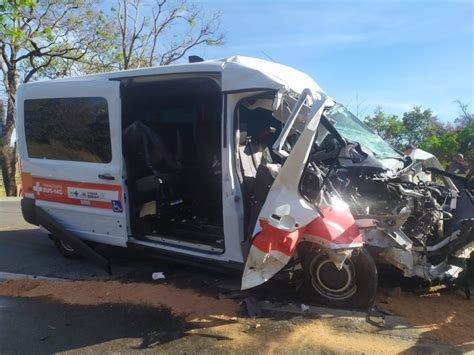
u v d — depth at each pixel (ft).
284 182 14.10
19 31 56.70
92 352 12.82
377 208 15.48
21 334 13.98
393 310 14.62
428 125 87.86
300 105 14.33
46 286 17.80
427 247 15.02
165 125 20.81
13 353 12.90
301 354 12.29
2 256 22.61
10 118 73.20
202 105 20.06
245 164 16.65
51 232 20.93
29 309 15.76
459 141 71.77
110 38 75.82
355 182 15.83
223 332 13.58
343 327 13.65
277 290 16.46
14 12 52.95
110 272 19.25
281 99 14.47
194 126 21.65
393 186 15.38
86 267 20.58
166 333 13.71
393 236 14.61
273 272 14.17
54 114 20.01
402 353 12.16
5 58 71.67
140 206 18.90
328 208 14.26
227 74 15.56
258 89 14.94
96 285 17.65
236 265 15.85
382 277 17.24
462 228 14.23
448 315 14.28
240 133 16.56
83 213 19.72
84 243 20.25
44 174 20.76
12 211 38.78
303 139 13.71
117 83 17.93
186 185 20.51
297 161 13.80
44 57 77.61
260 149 17.80
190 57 18.70
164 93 19.52
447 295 15.89
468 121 91.25
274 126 18.53
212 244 17.28
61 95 19.66
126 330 14.01
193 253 17.08
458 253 15.05
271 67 16.98
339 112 18.71
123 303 15.87
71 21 73.10
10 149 73.20
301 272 15.56
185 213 20.67
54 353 12.87
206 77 16.17
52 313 15.38
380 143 18.70
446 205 16.20
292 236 13.91
